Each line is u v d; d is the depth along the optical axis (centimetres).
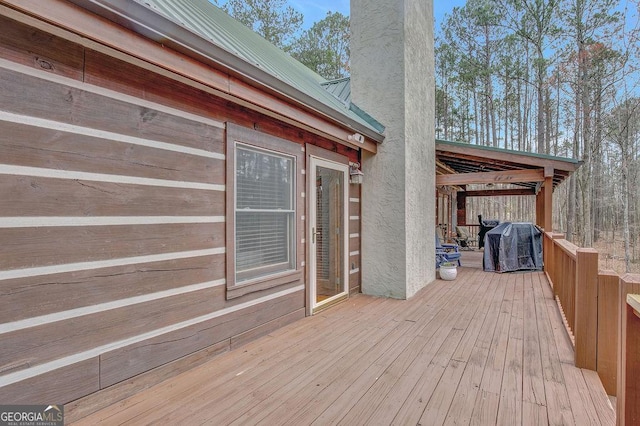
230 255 310
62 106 197
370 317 418
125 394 227
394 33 526
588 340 271
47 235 191
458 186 1377
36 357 186
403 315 426
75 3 170
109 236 220
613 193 1906
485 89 1930
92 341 211
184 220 269
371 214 544
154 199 247
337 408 217
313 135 438
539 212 999
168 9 242
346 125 423
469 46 1900
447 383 250
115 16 183
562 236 491
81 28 174
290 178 397
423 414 210
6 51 176
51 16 163
